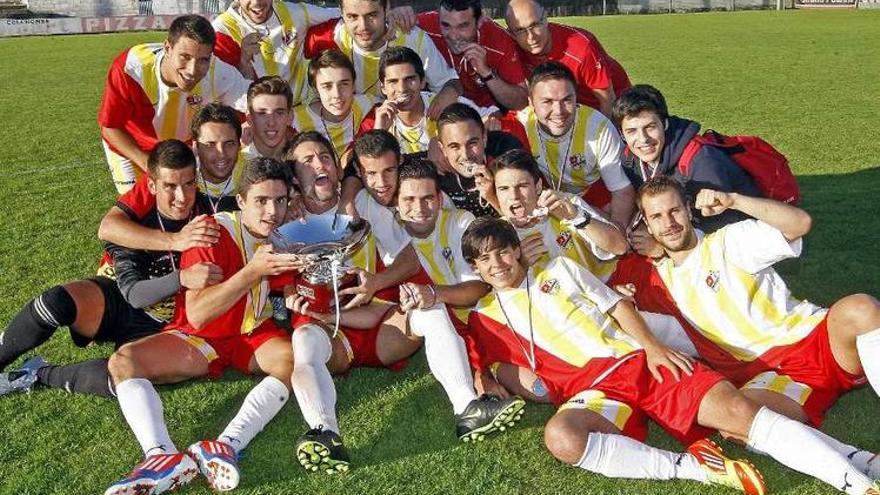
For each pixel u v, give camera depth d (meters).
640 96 4.76
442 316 3.97
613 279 4.28
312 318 4.05
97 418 3.98
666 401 3.56
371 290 4.09
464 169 4.50
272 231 4.04
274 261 3.80
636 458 3.39
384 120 4.87
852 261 5.62
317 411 3.58
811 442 3.23
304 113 5.29
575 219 4.11
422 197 4.12
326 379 3.74
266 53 5.79
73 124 12.19
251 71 5.68
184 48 4.98
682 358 3.62
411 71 4.90
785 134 9.88
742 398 3.44
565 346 3.80
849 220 6.45
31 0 37.69
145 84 5.38
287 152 4.43
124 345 3.97
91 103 14.14
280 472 3.54
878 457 3.31
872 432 3.73
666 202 3.83
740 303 3.82
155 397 3.71
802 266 5.57
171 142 4.25
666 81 14.69
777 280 3.86
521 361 3.92
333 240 4.00
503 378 4.00
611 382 3.63
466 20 5.75
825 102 12.05
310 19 5.84
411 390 4.19
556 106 4.80
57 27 30.64
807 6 37.38
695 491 3.32
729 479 3.29
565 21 30.61
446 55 6.11
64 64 20.09
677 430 3.54
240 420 3.68
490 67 5.91
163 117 5.49
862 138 9.48
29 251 6.44
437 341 3.87
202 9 36.78
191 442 3.81
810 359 3.66
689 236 3.93
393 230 4.43
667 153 4.88
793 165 8.34
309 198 4.36
